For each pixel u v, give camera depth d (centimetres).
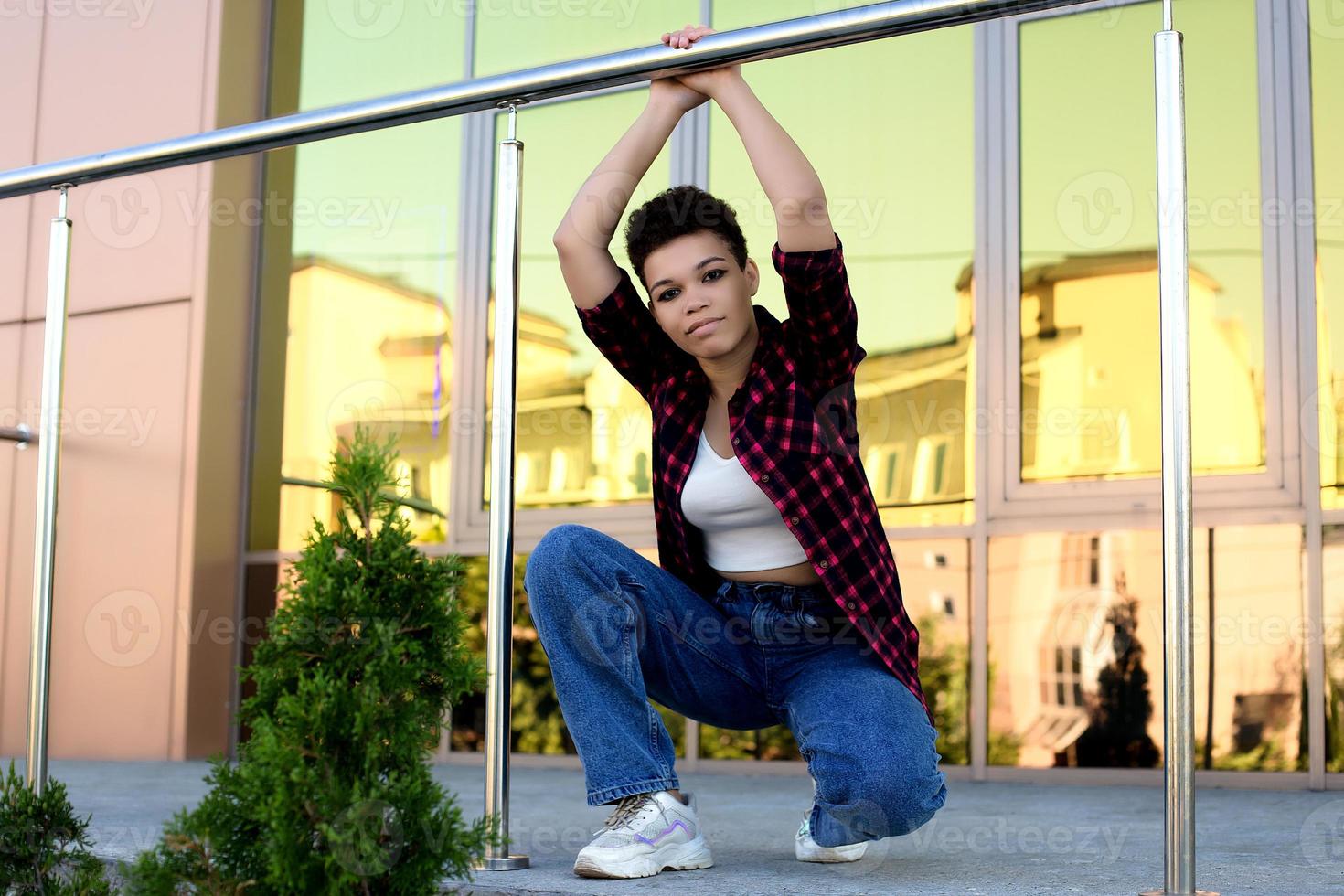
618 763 151
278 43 427
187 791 281
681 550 166
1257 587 313
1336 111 319
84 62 429
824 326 155
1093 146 341
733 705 166
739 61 155
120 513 405
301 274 421
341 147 422
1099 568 328
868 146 363
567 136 394
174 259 408
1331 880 144
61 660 407
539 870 152
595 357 384
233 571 404
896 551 349
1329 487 310
